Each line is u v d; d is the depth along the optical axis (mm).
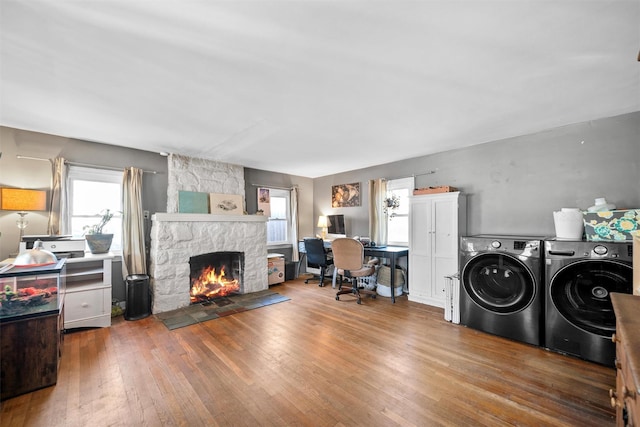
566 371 2127
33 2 1229
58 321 2074
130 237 3590
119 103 2330
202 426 1569
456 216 3562
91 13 1309
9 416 1648
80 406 1740
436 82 2016
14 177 2957
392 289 3975
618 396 1151
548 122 2838
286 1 1245
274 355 2398
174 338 2756
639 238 1402
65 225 3203
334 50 1630
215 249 4121
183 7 1273
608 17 1344
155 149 3797
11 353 1844
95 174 3490
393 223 4773
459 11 1315
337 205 5676
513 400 1784
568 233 2586
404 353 2430
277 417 1640
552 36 1498
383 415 1652
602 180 2725
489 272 2895
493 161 3490
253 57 1694
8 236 2924
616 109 2504
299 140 3424
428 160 4188
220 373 2117
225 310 3598
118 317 3354
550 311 2467
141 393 1872
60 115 2588
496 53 1659
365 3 1265
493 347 2543
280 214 5699
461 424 1576
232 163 4664
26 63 1730
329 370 2156
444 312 3393
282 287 4844
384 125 2914
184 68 1811
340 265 4039
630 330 884
